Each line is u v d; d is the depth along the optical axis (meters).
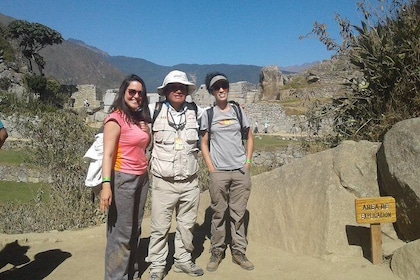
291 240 4.56
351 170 4.55
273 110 31.81
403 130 4.07
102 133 3.77
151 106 3.96
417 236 3.98
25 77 39.06
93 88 44.47
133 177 3.60
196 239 5.22
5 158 17.47
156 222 3.92
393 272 3.71
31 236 5.50
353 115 6.39
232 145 4.11
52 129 7.79
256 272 4.07
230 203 4.23
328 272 3.88
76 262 4.58
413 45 5.53
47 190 8.88
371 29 6.32
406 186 3.88
